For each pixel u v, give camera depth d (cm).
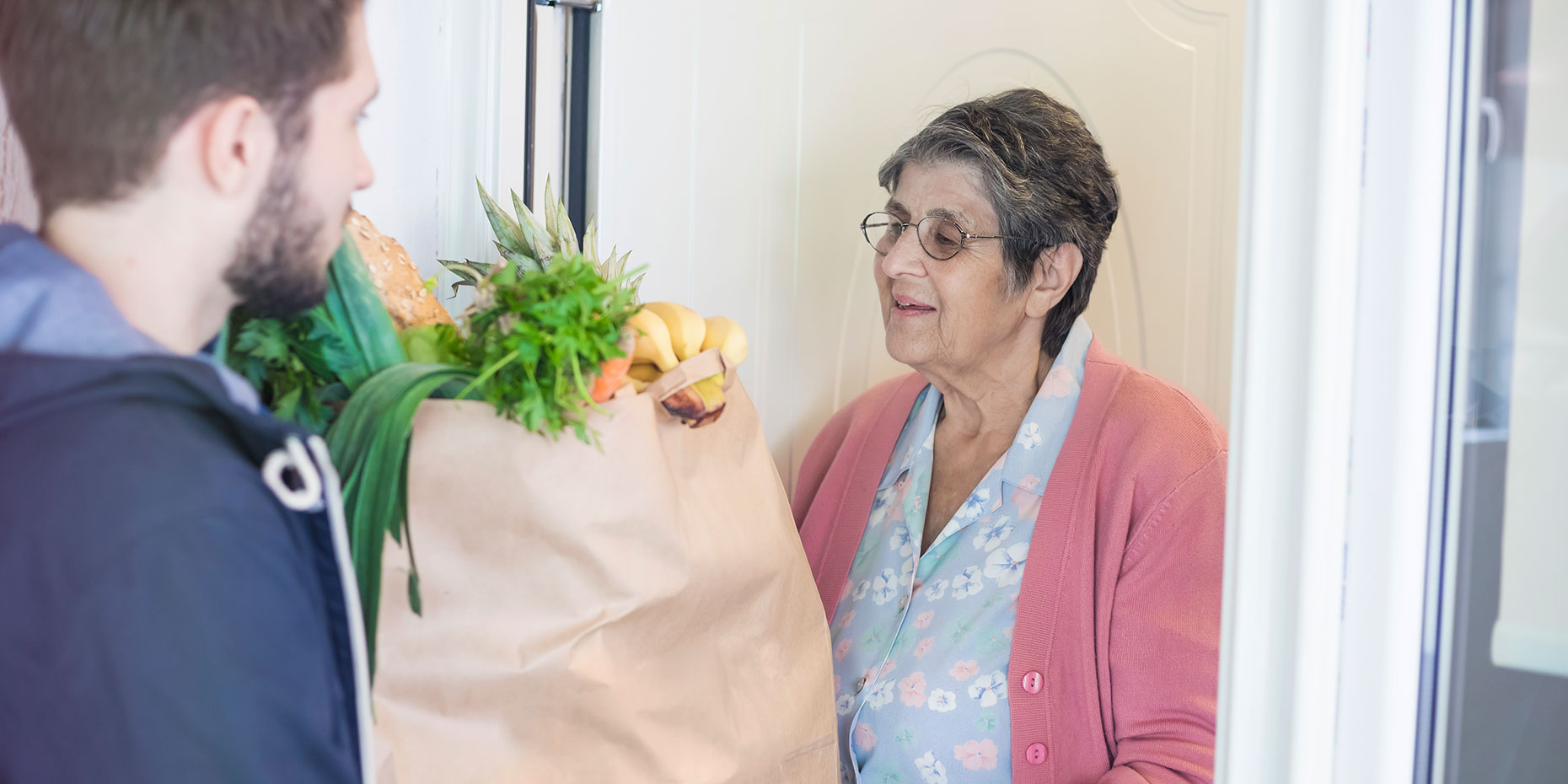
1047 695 121
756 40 157
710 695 97
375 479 80
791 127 161
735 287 158
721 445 100
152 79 61
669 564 89
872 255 170
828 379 169
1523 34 63
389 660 83
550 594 86
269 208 67
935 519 141
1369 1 64
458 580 84
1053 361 142
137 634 55
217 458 60
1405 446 63
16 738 57
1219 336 172
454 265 118
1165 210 173
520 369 83
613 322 88
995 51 172
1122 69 173
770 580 102
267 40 64
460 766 84
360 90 72
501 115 137
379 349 87
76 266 62
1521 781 67
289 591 62
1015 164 129
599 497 86
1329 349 65
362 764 67
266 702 59
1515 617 66
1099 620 124
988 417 140
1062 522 126
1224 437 128
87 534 56
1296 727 66
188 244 65
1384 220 63
